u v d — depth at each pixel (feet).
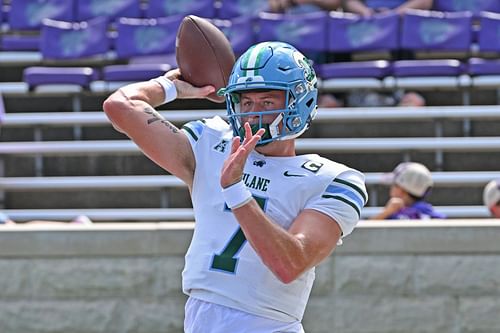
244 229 26.07
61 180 86.58
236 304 28.09
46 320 57.93
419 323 56.95
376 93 93.25
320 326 57.11
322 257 27.63
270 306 28.14
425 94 93.66
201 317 28.43
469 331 56.90
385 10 100.37
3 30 106.01
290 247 26.30
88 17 104.12
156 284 57.47
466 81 91.61
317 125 89.97
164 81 32.58
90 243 57.57
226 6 102.12
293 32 94.27
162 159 29.66
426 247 56.80
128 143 88.84
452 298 56.95
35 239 57.62
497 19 94.68
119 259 57.72
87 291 57.72
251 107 28.45
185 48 34.09
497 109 88.28
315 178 28.48
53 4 104.37
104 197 87.15
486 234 56.70
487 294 56.90
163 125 29.91
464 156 87.51
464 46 94.38
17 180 87.20
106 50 97.96
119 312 57.67
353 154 87.66
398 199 63.77
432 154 87.40
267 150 29.17
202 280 28.55
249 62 28.09
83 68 100.12
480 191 84.74
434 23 94.53
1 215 67.21
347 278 56.95
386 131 89.76
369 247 56.85
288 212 28.19
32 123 91.76
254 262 28.02
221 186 26.16
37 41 101.35
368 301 56.95
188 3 102.12
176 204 86.58
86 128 92.89
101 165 89.76
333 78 92.63
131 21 99.86
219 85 34.19
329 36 94.53
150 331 57.67
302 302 28.96
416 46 94.43
